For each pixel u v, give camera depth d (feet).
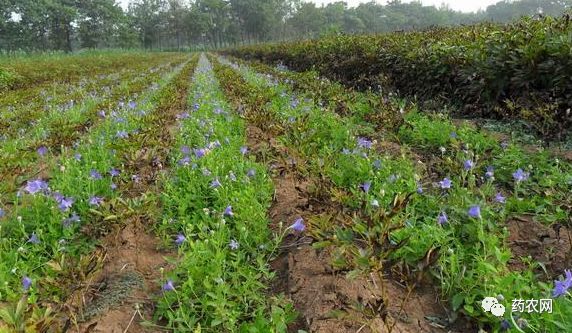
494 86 22.41
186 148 16.42
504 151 16.14
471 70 23.72
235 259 10.75
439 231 10.12
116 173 14.90
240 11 367.86
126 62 114.42
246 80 45.24
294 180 15.28
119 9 279.69
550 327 7.45
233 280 9.60
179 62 118.73
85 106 32.40
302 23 349.82
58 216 12.28
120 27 278.87
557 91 19.12
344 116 23.61
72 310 9.02
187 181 14.87
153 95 37.29
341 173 14.57
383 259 8.28
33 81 63.16
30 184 12.02
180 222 12.51
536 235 11.23
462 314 8.66
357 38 44.39
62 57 116.57
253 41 393.29
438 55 27.09
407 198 8.87
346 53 41.73
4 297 9.56
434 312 8.87
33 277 10.24
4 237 12.05
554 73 19.10
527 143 18.30
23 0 213.66
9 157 16.57
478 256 9.26
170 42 415.23
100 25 273.33
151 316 9.32
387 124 20.33
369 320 8.15
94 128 24.16
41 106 34.53
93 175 14.19
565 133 17.94
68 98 39.22
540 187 13.46
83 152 18.86
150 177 15.80
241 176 14.73
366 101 27.48
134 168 15.65
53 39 247.70
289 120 20.66
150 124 22.35
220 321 8.27
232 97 32.50
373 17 356.79
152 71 79.61
